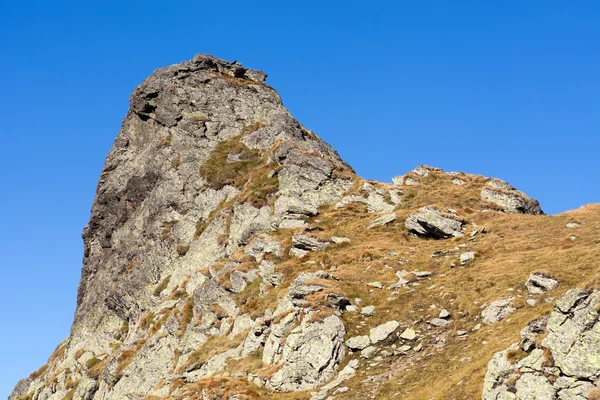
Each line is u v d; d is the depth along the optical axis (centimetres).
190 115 11088
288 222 8138
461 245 6900
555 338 3503
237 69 12256
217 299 7394
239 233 8600
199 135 10756
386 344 5319
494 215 7850
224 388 5375
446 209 7731
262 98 11538
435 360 4844
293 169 8875
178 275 9138
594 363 3281
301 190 8638
